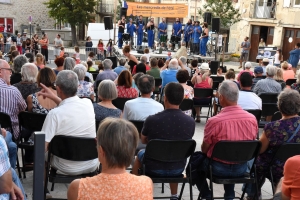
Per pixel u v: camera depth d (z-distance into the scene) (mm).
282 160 3863
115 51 20797
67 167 3748
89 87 6129
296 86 7117
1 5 35031
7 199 2648
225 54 27266
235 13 26141
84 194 2082
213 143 3975
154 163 3834
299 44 18312
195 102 8188
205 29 19672
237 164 3973
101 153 2139
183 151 3811
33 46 24484
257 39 27391
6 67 4863
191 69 11133
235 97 3957
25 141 4914
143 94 4672
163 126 3809
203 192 4211
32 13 36906
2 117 4203
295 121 3852
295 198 2479
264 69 11750
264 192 5051
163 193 4812
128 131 2143
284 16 25594
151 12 21781
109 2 39031
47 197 4156
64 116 3645
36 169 2254
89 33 27141
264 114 6637
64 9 34938
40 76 4688
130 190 2100
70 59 6965
